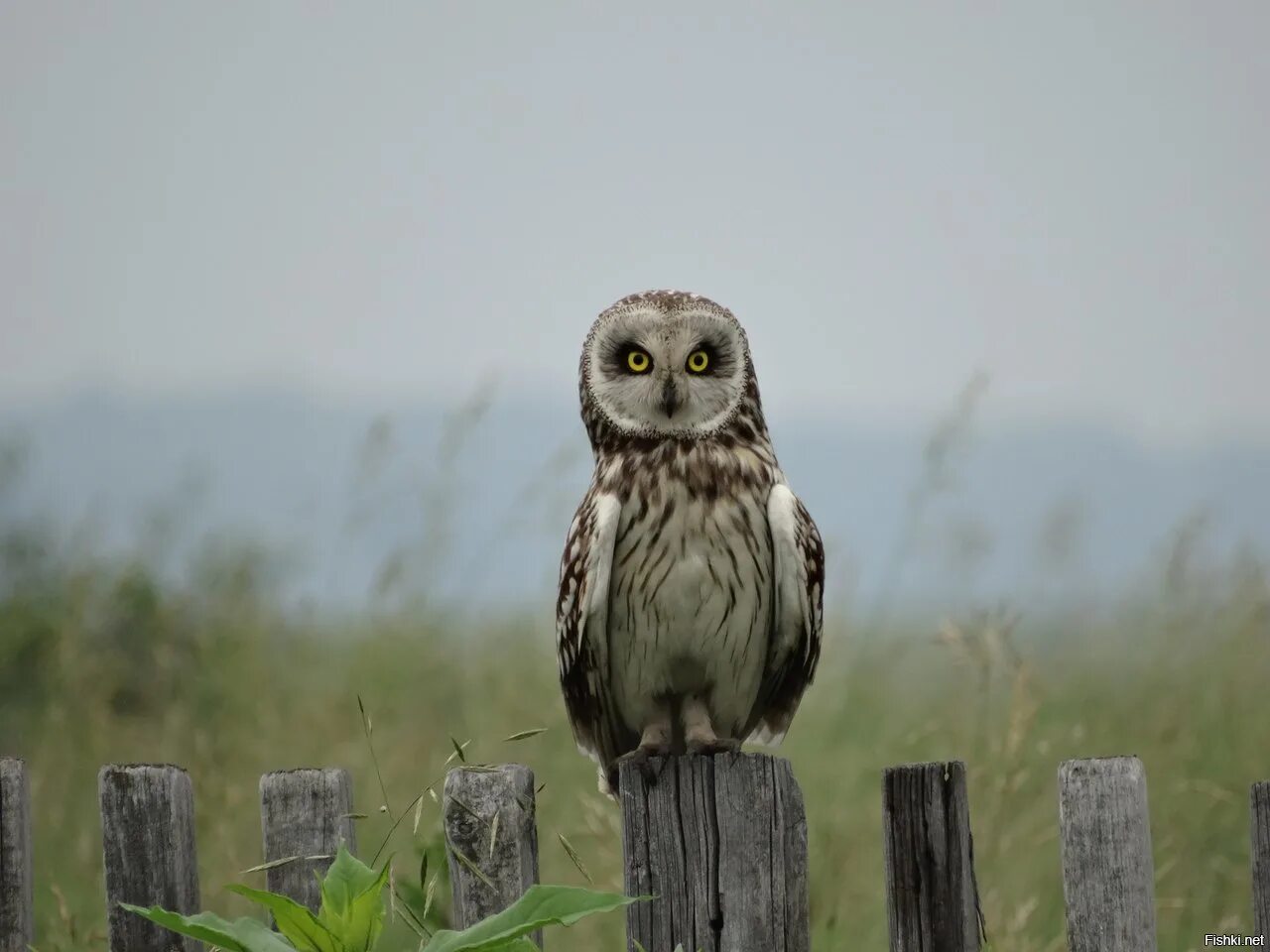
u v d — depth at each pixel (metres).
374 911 6.49
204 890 10.76
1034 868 11.05
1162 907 10.98
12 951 7.65
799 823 7.52
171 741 13.53
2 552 15.71
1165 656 14.30
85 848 11.37
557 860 11.72
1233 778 12.25
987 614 12.77
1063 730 12.66
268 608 15.94
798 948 7.44
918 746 13.20
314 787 7.57
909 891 7.15
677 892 7.51
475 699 14.27
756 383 10.34
